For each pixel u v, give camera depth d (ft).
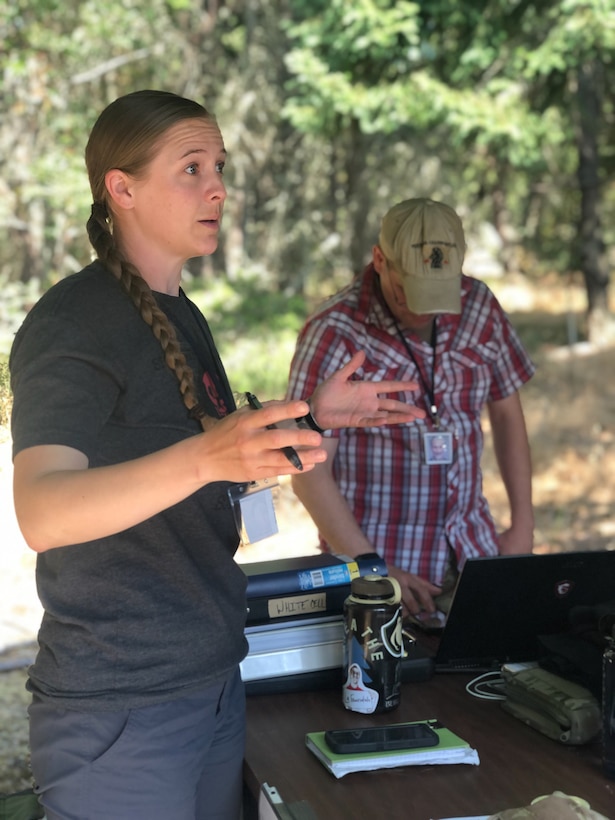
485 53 33.01
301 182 55.26
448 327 8.65
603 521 24.25
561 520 24.40
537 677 6.08
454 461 8.56
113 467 4.09
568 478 27.37
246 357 38.73
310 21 35.01
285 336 43.50
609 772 5.34
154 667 4.95
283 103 51.01
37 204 34.96
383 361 8.48
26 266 35.91
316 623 6.57
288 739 5.83
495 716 6.18
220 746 5.41
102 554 4.91
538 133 35.47
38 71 32.89
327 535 8.23
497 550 8.88
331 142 46.62
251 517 5.33
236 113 50.65
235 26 53.26
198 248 5.32
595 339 44.24
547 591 6.64
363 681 6.15
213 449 3.90
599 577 6.73
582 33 31.58
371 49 32.12
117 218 5.35
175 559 5.04
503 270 63.87
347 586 6.65
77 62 35.65
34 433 4.35
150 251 5.37
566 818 4.41
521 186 53.31
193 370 5.43
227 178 54.54
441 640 6.75
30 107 33.37
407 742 5.53
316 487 8.22
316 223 54.75
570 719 5.67
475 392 8.76
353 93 32.96
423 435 8.43
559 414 33.50
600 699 5.76
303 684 6.50
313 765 5.50
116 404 4.87
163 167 5.12
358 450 8.50
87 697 4.87
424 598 8.09
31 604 10.87
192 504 5.15
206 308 48.55
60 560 4.92
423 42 33.91
